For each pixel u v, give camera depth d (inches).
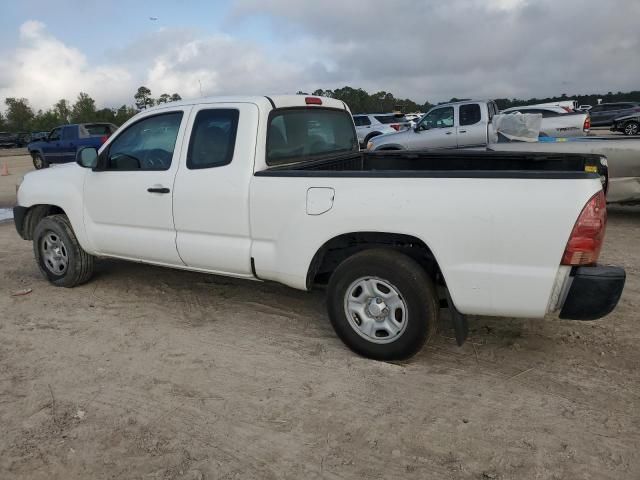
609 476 106.8
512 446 116.0
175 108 182.9
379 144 521.0
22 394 140.9
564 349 158.4
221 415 130.0
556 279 128.2
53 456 116.2
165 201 181.2
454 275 136.4
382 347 150.0
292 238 156.4
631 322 174.9
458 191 134.0
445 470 109.4
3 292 220.8
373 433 121.6
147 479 109.0
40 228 220.1
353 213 145.2
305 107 189.0
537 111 644.7
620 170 304.2
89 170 204.1
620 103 1323.8
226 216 168.6
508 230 129.2
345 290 152.5
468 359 154.2
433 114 496.4
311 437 121.0
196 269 184.5
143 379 147.7
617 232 298.0
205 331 177.8
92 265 219.9
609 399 132.5
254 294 209.2
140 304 203.0
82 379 148.3
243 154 165.8
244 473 110.2
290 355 159.3
